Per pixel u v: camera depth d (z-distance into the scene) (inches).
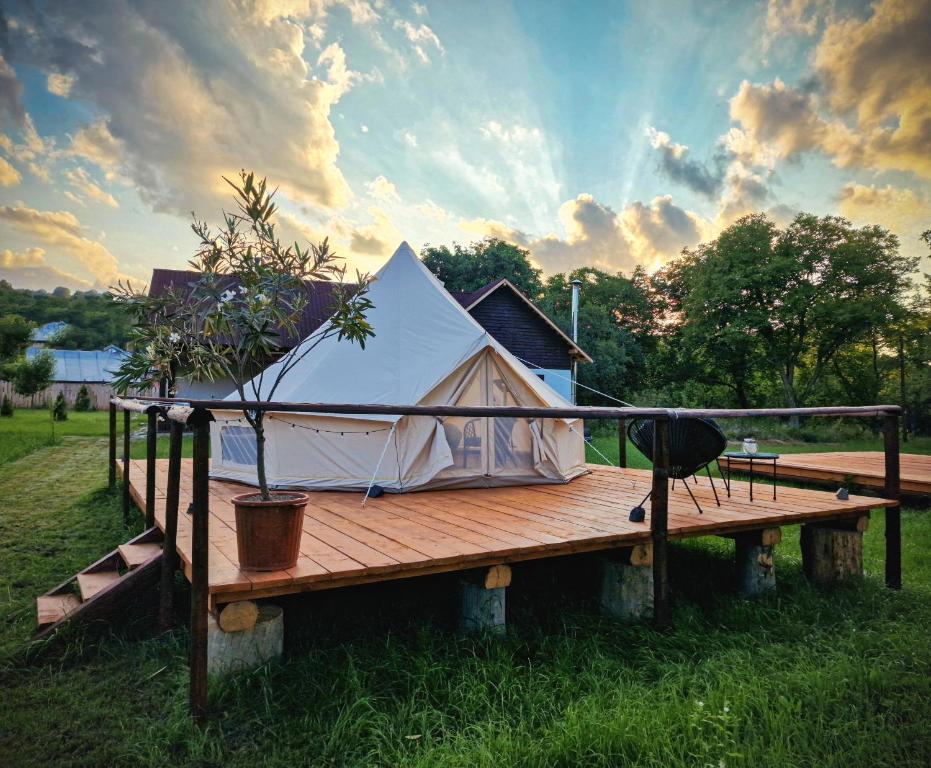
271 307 125.0
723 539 257.3
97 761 96.2
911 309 1052.5
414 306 285.0
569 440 290.4
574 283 890.7
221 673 115.2
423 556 135.6
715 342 1193.4
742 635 151.3
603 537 158.6
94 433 643.5
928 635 151.6
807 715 110.1
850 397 1259.8
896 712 113.6
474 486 251.6
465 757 91.7
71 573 187.6
